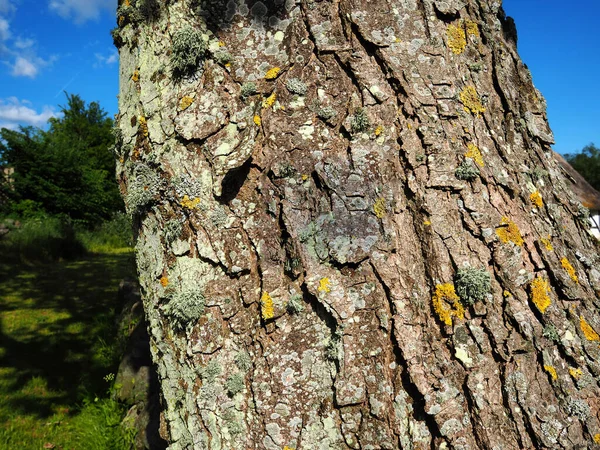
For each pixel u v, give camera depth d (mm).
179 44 535
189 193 532
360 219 513
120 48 640
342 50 538
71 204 5559
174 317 535
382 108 531
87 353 1674
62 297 2518
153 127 554
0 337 1834
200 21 546
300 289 517
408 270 511
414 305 505
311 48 542
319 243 511
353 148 522
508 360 501
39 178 5398
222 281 527
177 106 541
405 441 494
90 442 1014
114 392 1152
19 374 1503
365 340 503
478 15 591
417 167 523
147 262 572
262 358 513
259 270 524
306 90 535
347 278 509
